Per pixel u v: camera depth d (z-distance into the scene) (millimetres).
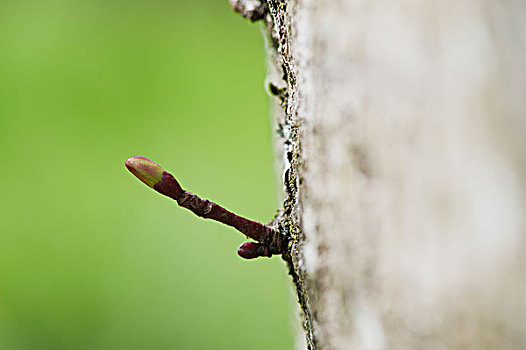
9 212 798
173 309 708
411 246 177
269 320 669
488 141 170
